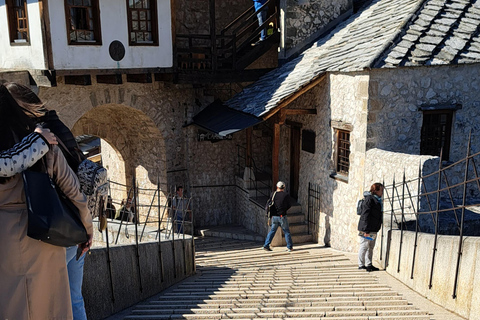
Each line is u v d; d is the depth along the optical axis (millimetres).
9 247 2312
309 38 14305
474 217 9141
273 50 15164
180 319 5434
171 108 14359
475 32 10383
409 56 9711
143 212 15266
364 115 9875
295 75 12461
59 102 11945
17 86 2670
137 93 13445
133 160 15508
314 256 10258
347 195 10734
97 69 11641
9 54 11773
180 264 7918
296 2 14008
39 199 2314
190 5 15039
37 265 2357
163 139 14305
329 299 6125
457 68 10109
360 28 12258
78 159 3260
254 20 15742
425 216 8508
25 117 2518
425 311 5590
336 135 11148
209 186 15477
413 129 10133
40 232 2270
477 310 5254
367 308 5727
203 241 13508
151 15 12594
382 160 9469
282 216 11219
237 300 6168
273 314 5473
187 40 15141
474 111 10469
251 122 11664
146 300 6617
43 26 10648
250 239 13422
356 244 10445
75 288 3344
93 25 11570
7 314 2320
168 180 14656
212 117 13734
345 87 10586
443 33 10273
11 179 2359
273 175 12164
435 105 10117
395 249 7570
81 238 2469
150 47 12570
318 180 12172
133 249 6410
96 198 3389
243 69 14148
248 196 14477
